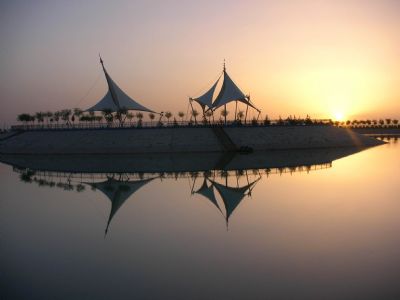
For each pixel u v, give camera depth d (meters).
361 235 18.92
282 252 16.95
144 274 15.12
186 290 13.64
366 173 38.38
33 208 26.84
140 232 20.64
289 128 75.19
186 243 18.59
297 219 22.08
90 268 15.86
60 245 18.81
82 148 68.56
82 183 37.50
